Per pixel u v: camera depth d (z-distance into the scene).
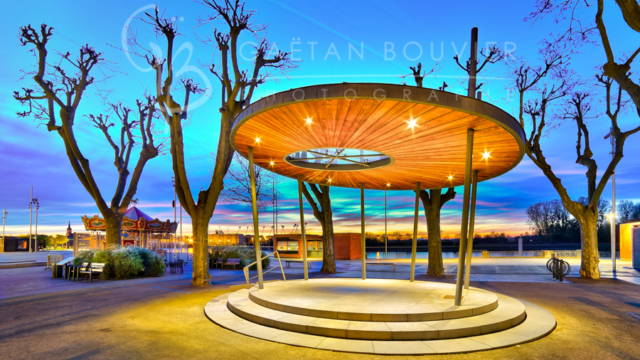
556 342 6.16
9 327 7.13
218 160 13.77
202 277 13.40
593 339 6.34
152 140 22.23
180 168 13.67
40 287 13.48
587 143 17.45
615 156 16.05
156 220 28.53
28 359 5.28
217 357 5.40
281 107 6.44
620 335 6.61
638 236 23.05
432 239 17.42
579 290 12.37
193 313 8.42
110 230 20.20
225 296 10.27
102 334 6.61
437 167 10.38
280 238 35.34
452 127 7.17
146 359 5.30
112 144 22.02
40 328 7.05
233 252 22.55
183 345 5.96
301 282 11.82
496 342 5.97
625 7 7.03
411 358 5.34
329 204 19.56
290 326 6.67
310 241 34.41
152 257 18.33
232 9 12.87
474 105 6.23
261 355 5.48
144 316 8.10
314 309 7.17
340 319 6.92
